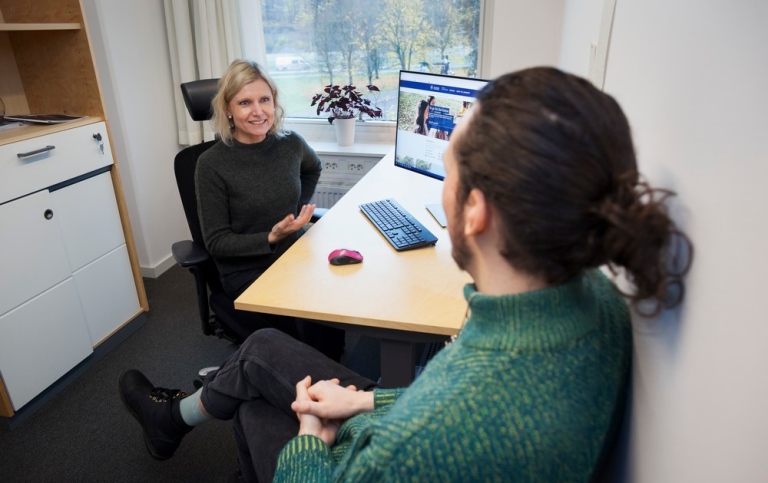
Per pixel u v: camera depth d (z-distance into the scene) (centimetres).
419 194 196
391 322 117
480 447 51
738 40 42
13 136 186
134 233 300
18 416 196
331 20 293
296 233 202
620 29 93
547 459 52
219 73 290
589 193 48
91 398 209
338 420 98
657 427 57
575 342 56
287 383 111
